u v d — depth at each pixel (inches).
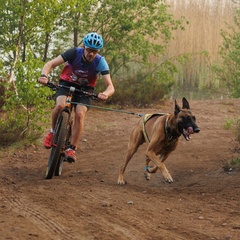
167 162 451.8
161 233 248.5
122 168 387.9
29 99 486.9
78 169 432.1
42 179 389.4
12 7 568.1
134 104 731.4
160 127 368.8
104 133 562.6
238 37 705.0
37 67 485.4
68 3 562.6
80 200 314.3
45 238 235.3
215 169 419.5
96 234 243.9
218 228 258.8
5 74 542.6
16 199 314.0
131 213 285.7
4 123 497.0
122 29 712.4
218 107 748.6
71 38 775.1
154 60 983.6
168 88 802.8
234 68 744.3
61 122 364.8
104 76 363.3
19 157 462.3
